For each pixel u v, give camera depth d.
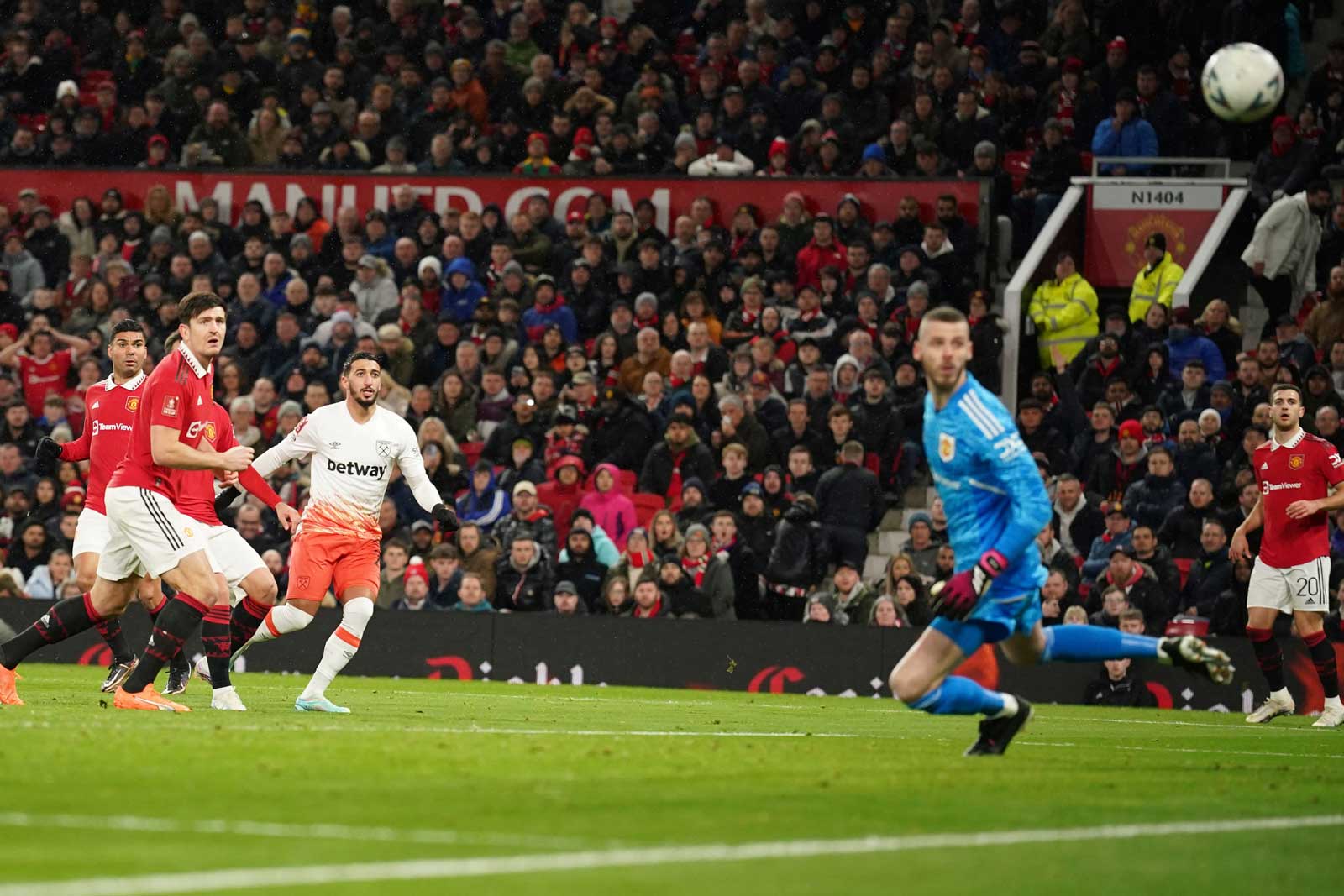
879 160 63.06
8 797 16.08
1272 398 37.28
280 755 20.19
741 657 48.84
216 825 14.71
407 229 65.69
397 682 47.22
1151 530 47.19
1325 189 59.22
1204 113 65.62
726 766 20.69
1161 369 55.19
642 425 56.78
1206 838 15.79
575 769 19.73
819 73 67.50
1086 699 46.69
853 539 52.19
